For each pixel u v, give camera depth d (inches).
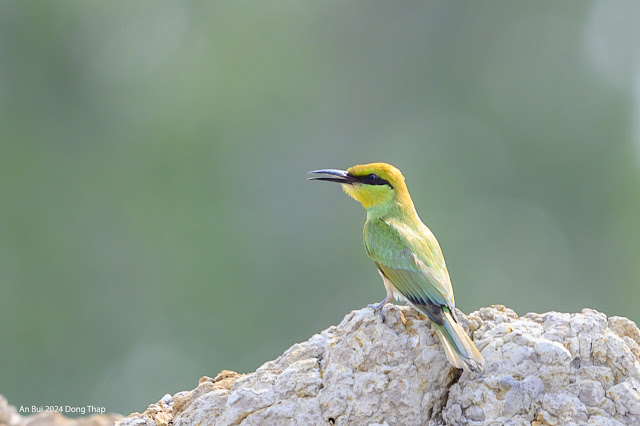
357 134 964.0
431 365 272.1
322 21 988.6
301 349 287.9
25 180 839.1
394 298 332.8
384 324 276.4
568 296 862.5
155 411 295.1
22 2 869.8
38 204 834.8
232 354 796.0
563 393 261.6
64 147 863.1
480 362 262.1
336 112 960.9
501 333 274.8
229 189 874.1
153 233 834.8
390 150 956.6
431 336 277.6
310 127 946.1
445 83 980.6
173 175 866.8
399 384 268.8
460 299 842.8
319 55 979.3
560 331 271.1
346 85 973.2
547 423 258.5
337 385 269.3
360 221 855.7
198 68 925.8
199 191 862.5
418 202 899.4
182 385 776.3
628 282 867.4
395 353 271.7
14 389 757.9
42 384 765.3
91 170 860.0
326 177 358.9
